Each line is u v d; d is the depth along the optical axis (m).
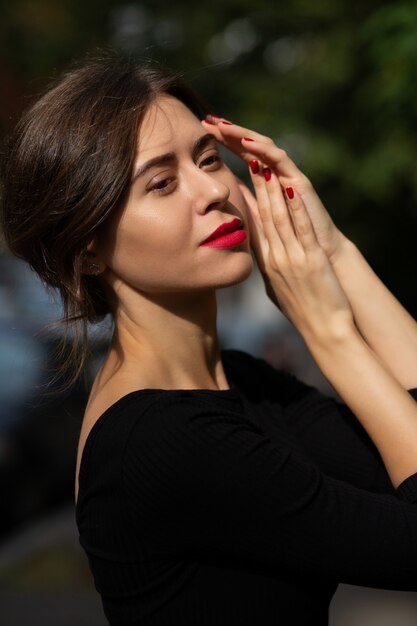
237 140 2.14
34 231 1.91
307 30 6.22
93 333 2.22
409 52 4.05
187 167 1.89
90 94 1.86
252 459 1.68
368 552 1.67
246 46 6.50
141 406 1.75
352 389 1.93
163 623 1.74
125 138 1.82
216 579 1.73
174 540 1.70
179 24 6.61
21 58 6.90
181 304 1.98
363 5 5.85
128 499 1.70
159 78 1.94
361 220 5.89
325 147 5.58
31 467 6.51
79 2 6.98
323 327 2.00
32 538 5.29
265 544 1.68
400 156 5.09
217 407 1.78
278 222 2.07
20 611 4.18
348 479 2.10
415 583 1.70
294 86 6.04
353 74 5.74
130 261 1.90
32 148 1.88
